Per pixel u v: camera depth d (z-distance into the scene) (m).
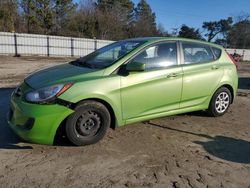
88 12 51.59
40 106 3.96
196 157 4.26
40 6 47.59
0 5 38.91
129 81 4.56
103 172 3.69
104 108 4.38
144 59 4.84
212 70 5.78
